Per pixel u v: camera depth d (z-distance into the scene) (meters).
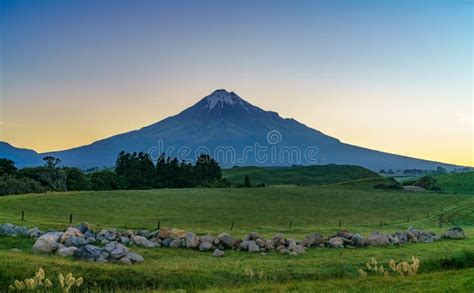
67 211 84.31
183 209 99.56
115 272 34.66
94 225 63.25
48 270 33.75
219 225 78.25
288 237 57.62
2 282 31.75
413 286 33.62
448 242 55.09
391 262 39.72
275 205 114.94
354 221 92.31
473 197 137.12
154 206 101.06
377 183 186.25
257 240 47.81
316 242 50.16
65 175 139.12
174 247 46.88
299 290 32.44
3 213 73.06
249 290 32.38
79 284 30.98
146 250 44.69
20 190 117.94
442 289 32.31
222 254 44.44
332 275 38.28
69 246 42.75
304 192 144.88
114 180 156.25
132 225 72.38
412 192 153.25
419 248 49.75
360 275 38.50
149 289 32.97
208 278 35.56
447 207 116.50
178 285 34.12
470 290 31.92
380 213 107.19
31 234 46.03
